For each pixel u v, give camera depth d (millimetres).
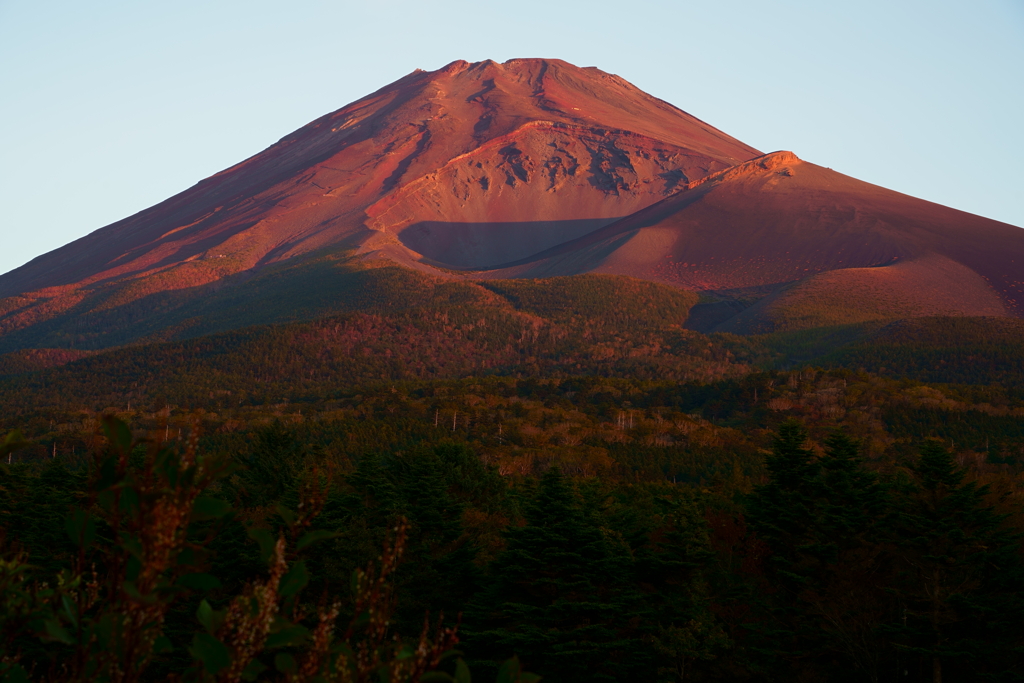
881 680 37281
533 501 38531
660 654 35125
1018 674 32125
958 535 36250
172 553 4598
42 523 39031
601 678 34031
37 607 5227
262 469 63250
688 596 37719
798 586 39562
